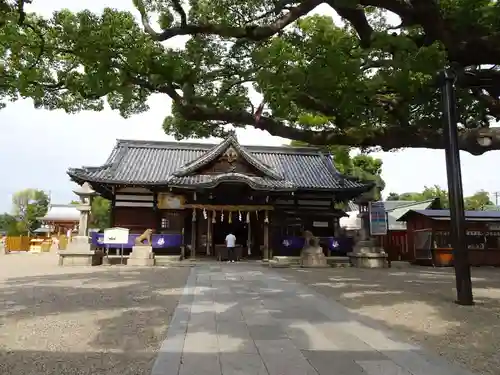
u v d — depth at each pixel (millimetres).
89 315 7914
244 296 10469
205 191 23500
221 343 5945
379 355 5426
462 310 8508
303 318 7785
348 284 13117
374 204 21266
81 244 20141
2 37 10516
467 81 11180
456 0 10594
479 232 21797
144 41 10727
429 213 22422
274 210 25031
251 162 24406
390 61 9625
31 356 5273
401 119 12234
